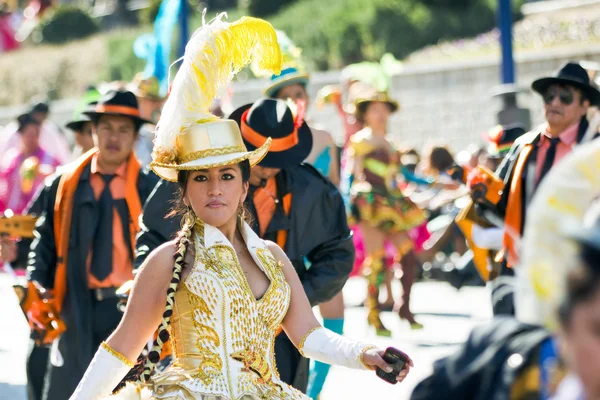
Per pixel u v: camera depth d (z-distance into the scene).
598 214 4.19
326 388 14.47
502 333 4.79
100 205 11.46
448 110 34.56
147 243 9.81
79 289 11.27
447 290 23.97
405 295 18.61
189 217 7.65
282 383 7.63
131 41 56.47
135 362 7.47
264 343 7.58
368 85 19.62
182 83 7.67
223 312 7.33
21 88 57.97
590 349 3.90
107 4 72.88
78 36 66.88
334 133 36.38
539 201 4.41
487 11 45.00
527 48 37.53
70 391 11.14
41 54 61.53
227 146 7.58
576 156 4.46
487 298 22.52
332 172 14.70
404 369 7.38
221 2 61.50
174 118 7.62
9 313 21.81
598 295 3.89
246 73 41.03
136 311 7.39
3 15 67.25
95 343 11.35
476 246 11.37
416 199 24.38
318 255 10.28
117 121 11.45
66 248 11.32
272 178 10.13
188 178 7.62
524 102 31.84
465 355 4.87
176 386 7.16
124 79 54.03
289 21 47.84
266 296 7.58
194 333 7.31
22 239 12.03
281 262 7.95
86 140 14.39
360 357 7.46
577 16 43.78
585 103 11.05
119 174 11.58
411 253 18.69
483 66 33.75
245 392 7.27
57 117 46.22
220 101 15.34
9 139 25.45
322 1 49.06
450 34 44.22
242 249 7.77
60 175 11.58
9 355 17.28
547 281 4.19
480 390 4.74
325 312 11.72
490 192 11.24
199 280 7.35
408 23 44.28
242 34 7.97
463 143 34.19
